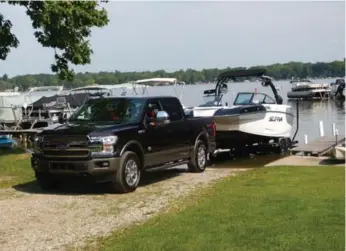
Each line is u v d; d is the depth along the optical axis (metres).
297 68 77.50
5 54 17.94
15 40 17.83
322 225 6.90
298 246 6.07
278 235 6.52
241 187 10.22
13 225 8.11
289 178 11.12
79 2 17.59
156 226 7.38
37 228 7.89
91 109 11.56
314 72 80.50
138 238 6.81
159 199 9.72
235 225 7.09
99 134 10.12
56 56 18.16
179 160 12.38
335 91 73.19
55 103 31.28
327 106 62.28
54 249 6.79
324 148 16.73
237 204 8.45
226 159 17.55
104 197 10.11
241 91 19.17
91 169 10.06
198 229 7.01
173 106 12.44
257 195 9.18
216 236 6.62
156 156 11.41
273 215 7.55
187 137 12.67
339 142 17.73
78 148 10.12
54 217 8.56
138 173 10.77
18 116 30.72
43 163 10.48
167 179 12.13
